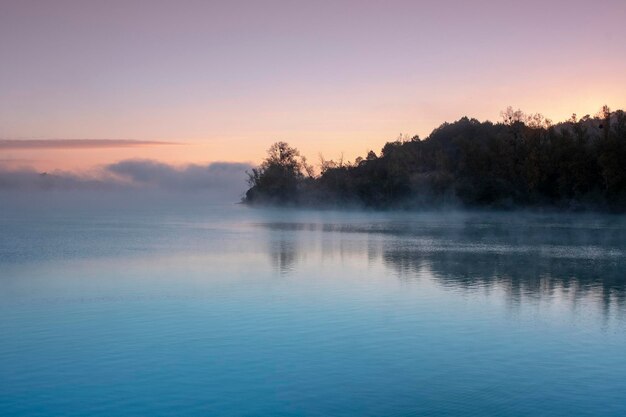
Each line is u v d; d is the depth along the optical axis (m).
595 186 126.88
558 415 15.52
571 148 131.12
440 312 27.19
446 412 15.78
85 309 28.16
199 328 24.20
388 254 53.81
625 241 68.50
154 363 19.73
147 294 32.25
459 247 61.16
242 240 72.56
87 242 70.06
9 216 180.12
